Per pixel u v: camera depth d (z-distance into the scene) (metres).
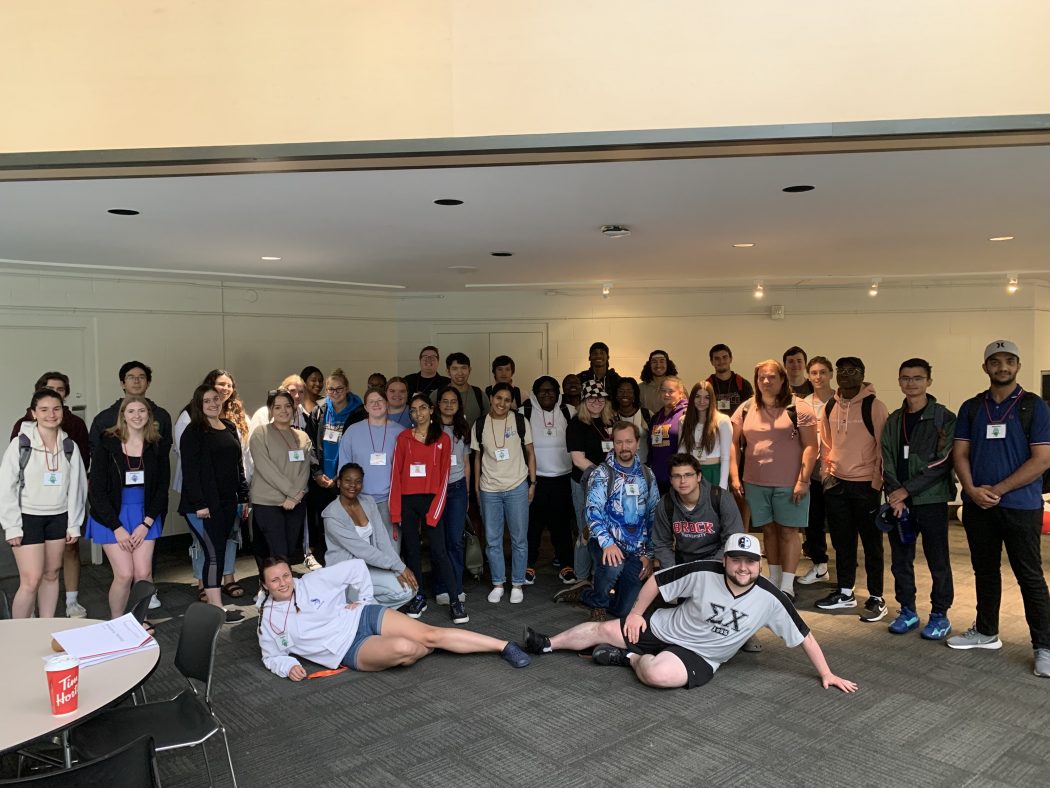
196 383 7.74
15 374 6.58
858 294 8.77
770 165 3.54
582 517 5.61
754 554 3.65
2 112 3.20
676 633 3.98
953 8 3.01
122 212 4.39
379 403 5.23
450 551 5.26
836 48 3.03
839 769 3.07
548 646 4.38
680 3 3.07
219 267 6.80
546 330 9.20
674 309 9.03
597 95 3.08
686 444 5.25
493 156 3.19
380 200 4.17
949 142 3.09
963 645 4.37
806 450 5.00
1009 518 4.05
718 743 3.29
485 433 5.42
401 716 3.60
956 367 8.65
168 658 4.42
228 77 3.16
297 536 5.39
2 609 3.40
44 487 4.58
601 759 3.17
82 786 1.99
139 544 4.78
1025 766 3.09
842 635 4.62
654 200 4.25
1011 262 6.91
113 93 3.18
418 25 3.12
